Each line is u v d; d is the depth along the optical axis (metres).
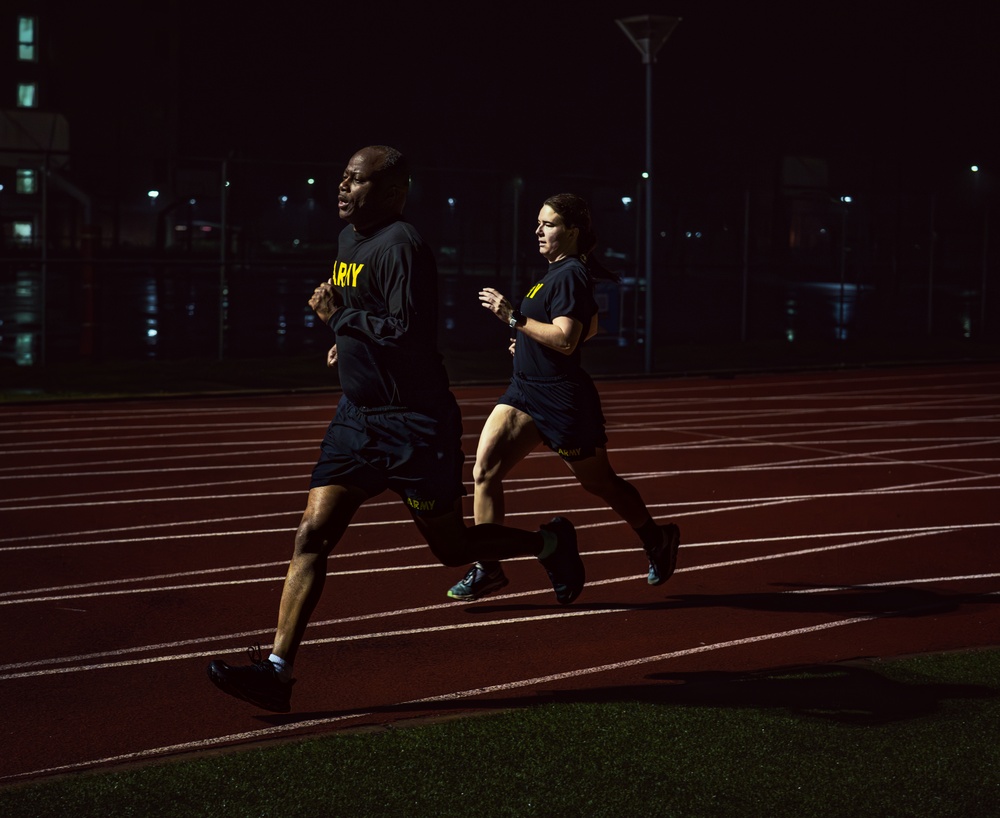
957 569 7.70
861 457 12.83
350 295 4.75
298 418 16.11
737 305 52.84
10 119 45.22
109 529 8.77
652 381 22.47
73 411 16.77
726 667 5.58
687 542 8.48
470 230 41.28
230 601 6.77
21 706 5.04
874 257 44.53
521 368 6.32
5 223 48.16
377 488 4.84
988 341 33.38
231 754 4.29
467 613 6.52
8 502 9.83
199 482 10.91
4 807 3.83
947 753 4.32
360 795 3.93
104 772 4.11
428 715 4.89
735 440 14.12
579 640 6.03
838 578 7.44
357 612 6.53
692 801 3.89
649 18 22.66
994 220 36.31
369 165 4.69
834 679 5.24
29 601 6.73
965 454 13.14
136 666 5.59
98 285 26.95
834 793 3.96
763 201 46.56
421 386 4.74
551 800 3.89
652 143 23.05
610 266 33.84
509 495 10.19
